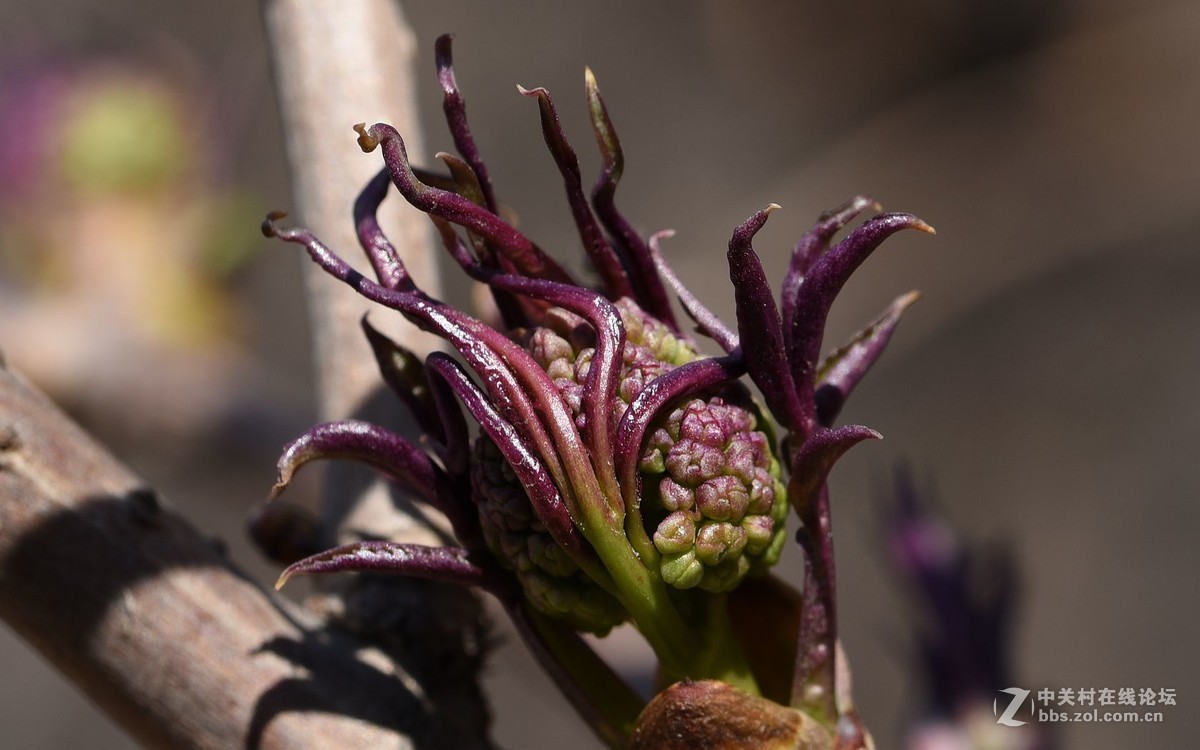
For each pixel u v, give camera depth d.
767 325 0.18
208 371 0.36
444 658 0.20
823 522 0.18
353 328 0.21
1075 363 0.82
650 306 0.18
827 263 0.18
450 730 0.19
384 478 0.21
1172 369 0.81
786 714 0.18
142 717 0.19
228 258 0.38
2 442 0.19
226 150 0.39
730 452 0.18
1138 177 0.81
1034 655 0.79
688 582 0.18
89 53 0.39
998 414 0.82
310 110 0.21
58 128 0.38
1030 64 0.83
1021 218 0.82
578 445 0.18
